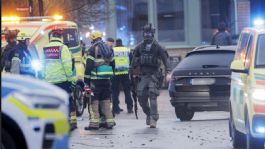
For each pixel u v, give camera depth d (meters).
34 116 12.66
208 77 31.06
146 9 60.59
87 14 44.06
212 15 59.75
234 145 22.36
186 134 25.73
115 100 36.91
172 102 31.81
